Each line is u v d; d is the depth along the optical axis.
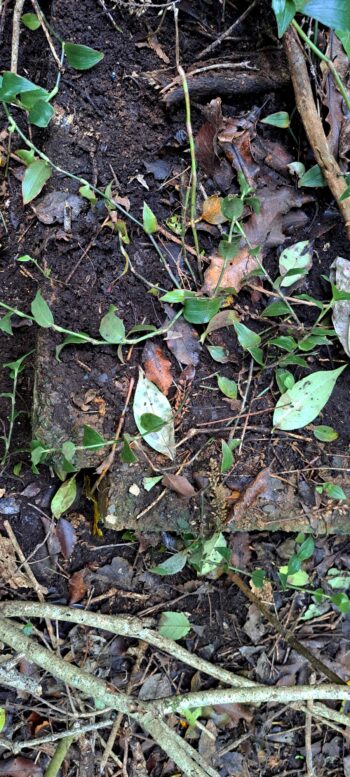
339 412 0.57
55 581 0.59
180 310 0.53
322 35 0.54
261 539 0.62
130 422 0.53
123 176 0.53
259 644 0.64
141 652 0.61
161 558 0.60
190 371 0.54
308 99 0.53
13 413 0.55
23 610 0.57
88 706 0.60
